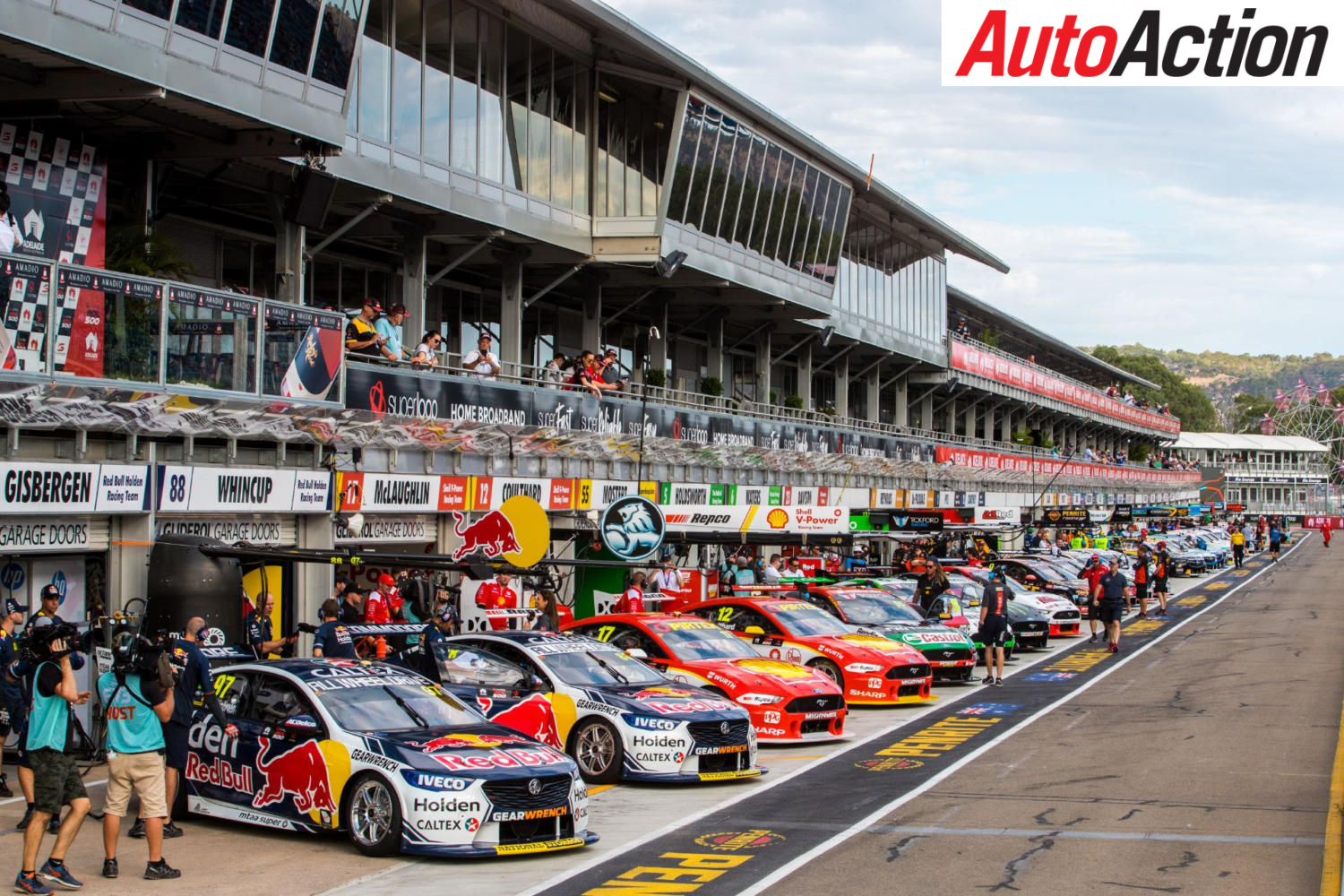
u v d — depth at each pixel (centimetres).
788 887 952
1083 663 2564
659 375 3753
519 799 1074
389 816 1073
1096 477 7575
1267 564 6712
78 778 975
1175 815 1178
